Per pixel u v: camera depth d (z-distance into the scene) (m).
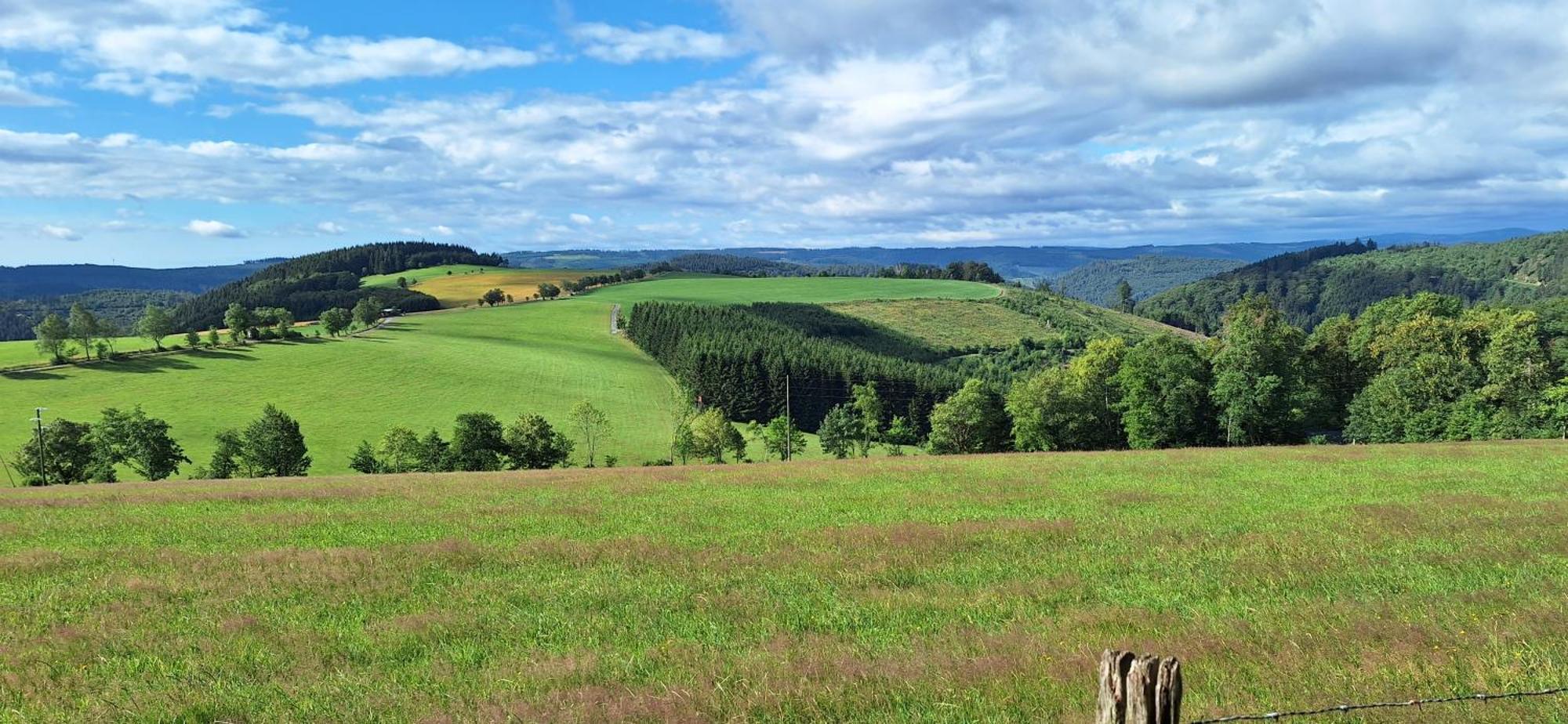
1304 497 27.80
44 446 78.50
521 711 9.30
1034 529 22.16
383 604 15.55
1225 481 33.22
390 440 87.19
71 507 31.97
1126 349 83.75
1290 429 70.50
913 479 37.16
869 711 9.10
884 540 21.02
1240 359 69.44
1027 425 82.12
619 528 24.44
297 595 16.36
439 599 15.77
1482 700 8.64
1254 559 17.50
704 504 29.78
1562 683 9.12
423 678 11.07
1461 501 25.27
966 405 90.88
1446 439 65.75
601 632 13.22
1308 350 79.75
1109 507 26.58
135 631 13.80
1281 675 9.76
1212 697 9.03
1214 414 73.06
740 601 14.96
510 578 17.56
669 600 15.27
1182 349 74.06
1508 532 19.62
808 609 14.33
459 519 26.75
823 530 22.95
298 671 11.58
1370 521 21.97
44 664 12.01
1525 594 13.55
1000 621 13.27
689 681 10.28
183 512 29.91
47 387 123.00
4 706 10.34
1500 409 64.50
